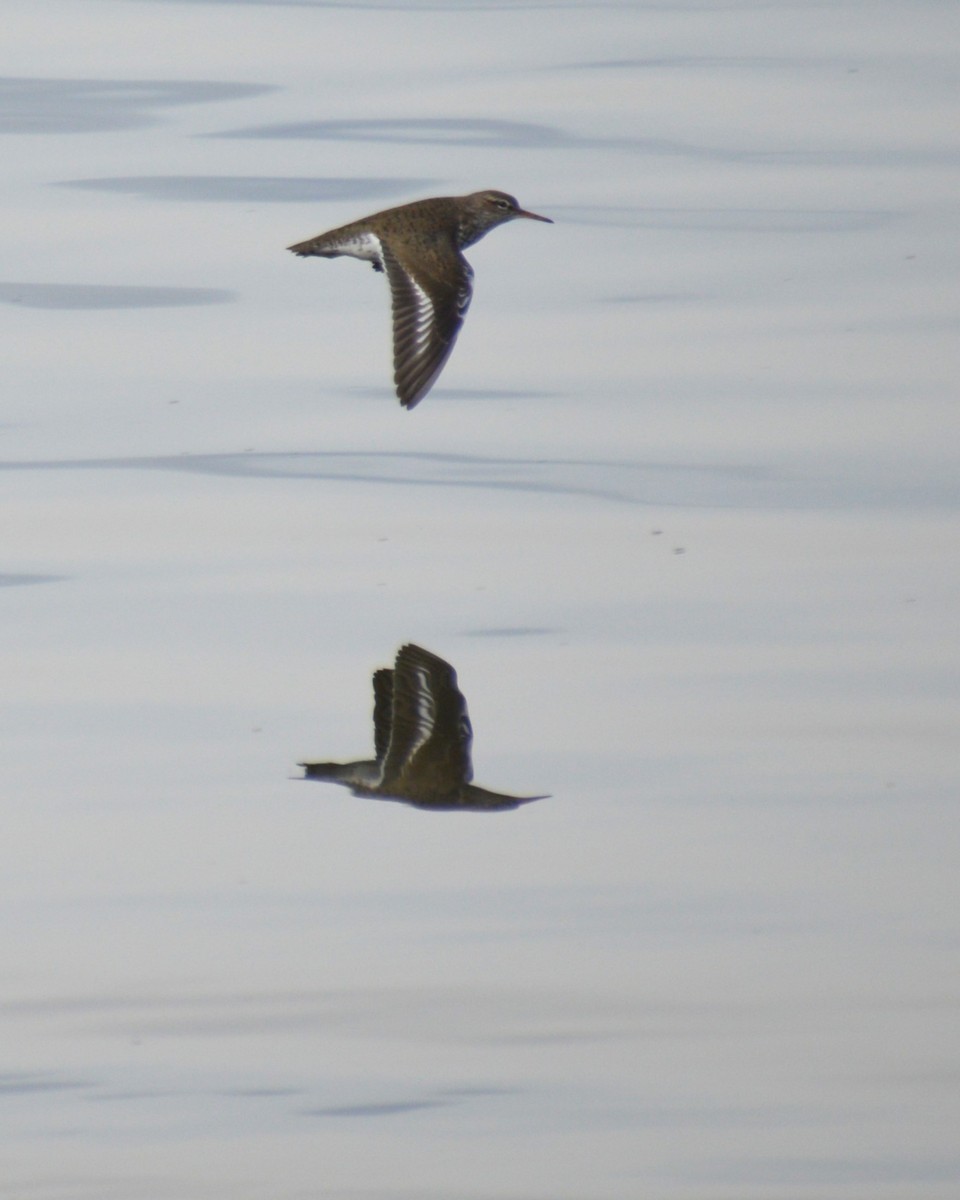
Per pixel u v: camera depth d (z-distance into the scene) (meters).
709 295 17.92
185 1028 9.50
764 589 13.32
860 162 20.81
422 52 24.02
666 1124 8.97
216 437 15.46
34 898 10.37
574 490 14.70
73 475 14.80
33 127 21.58
